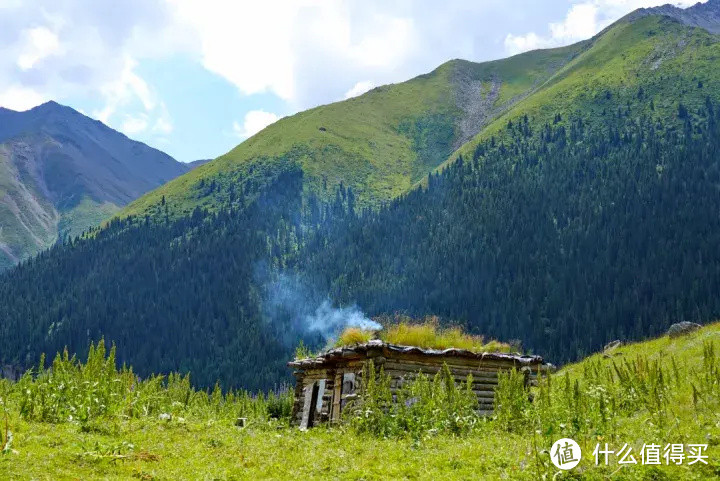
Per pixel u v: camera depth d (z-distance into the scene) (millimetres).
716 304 153875
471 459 12484
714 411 13977
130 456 11953
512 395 16672
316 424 25125
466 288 196000
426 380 18609
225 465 12062
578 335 164750
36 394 15562
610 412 14008
